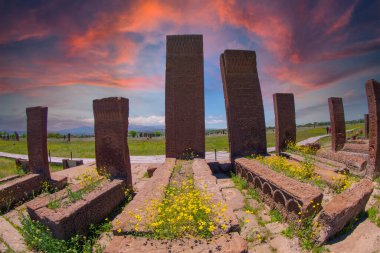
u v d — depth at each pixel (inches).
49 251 175.0
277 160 327.9
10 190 287.9
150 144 1112.2
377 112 308.5
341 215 171.6
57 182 343.9
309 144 476.1
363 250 159.9
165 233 151.4
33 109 342.0
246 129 413.4
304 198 187.8
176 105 410.3
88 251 174.9
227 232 150.9
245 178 325.1
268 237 190.1
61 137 1985.7
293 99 463.8
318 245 169.6
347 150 473.1
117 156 296.5
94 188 250.5
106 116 301.3
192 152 400.8
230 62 418.6
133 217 169.3
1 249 189.9
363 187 205.5
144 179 408.8
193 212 156.5
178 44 414.9
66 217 187.8
